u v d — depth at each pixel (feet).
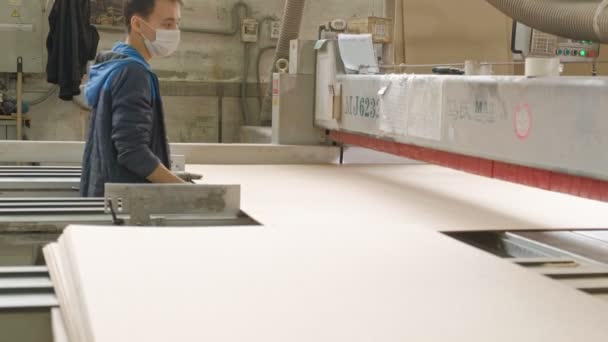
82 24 17.11
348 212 6.78
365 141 9.88
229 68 20.29
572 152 4.99
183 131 20.17
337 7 20.92
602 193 5.05
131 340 2.43
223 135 20.47
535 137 5.38
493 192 8.25
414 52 14.06
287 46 15.66
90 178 6.74
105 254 3.68
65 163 9.84
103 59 6.72
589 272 4.04
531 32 11.19
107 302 2.85
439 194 8.05
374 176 9.57
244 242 4.19
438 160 7.66
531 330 2.75
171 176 6.44
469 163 6.93
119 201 5.32
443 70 7.65
